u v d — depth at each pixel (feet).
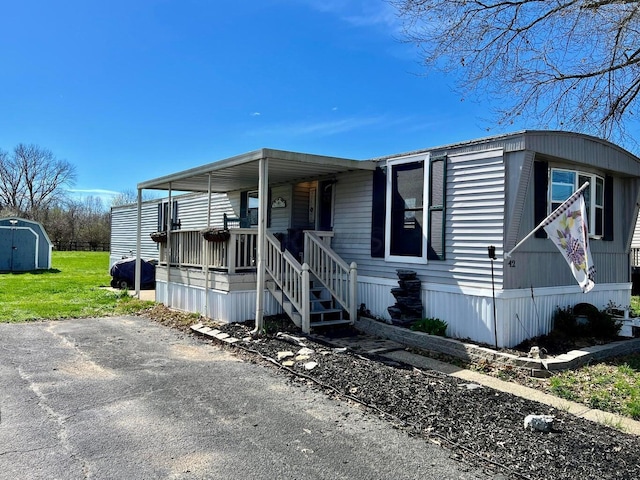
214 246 28.22
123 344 21.86
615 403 14.39
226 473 9.46
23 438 11.05
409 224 24.89
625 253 28.48
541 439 11.20
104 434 11.36
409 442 11.07
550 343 21.21
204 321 26.91
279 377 16.51
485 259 20.99
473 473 9.53
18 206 159.53
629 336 22.84
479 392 14.94
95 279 56.18
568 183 23.61
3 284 48.65
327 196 31.40
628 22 25.12
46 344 21.58
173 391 14.83
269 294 27.50
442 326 22.11
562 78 27.61
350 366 17.39
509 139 20.16
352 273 26.14
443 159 22.90
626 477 9.29
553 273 23.03
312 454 10.39
